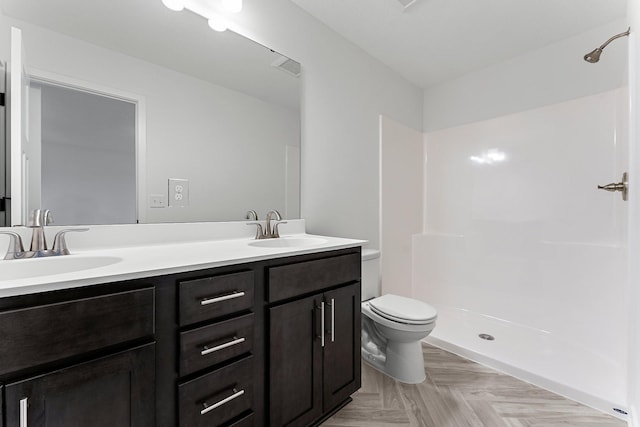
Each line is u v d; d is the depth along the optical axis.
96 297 0.67
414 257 2.75
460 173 2.59
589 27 1.89
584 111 1.93
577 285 1.92
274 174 1.68
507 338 1.99
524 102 2.21
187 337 0.81
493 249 2.36
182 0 1.33
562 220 2.02
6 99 0.98
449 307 2.57
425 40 2.05
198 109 1.41
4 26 0.97
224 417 0.90
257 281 1.01
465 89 2.56
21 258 0.89
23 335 0.58
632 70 1.14
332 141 1.96
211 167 1.45
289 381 1.09
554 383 1.49
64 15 1.08
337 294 1.30
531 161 2.18
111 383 0.69
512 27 1.90
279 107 1.69
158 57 1.29
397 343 1.67
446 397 1.47
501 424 1.28
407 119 2.64
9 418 0.56
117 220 1.17
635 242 1.12
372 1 1.69
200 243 1.37
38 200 1.02
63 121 1.07
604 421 1.28
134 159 1.22
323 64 1.89
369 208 2.23
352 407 1.40
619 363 1.67
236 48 1.53
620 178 1.76
